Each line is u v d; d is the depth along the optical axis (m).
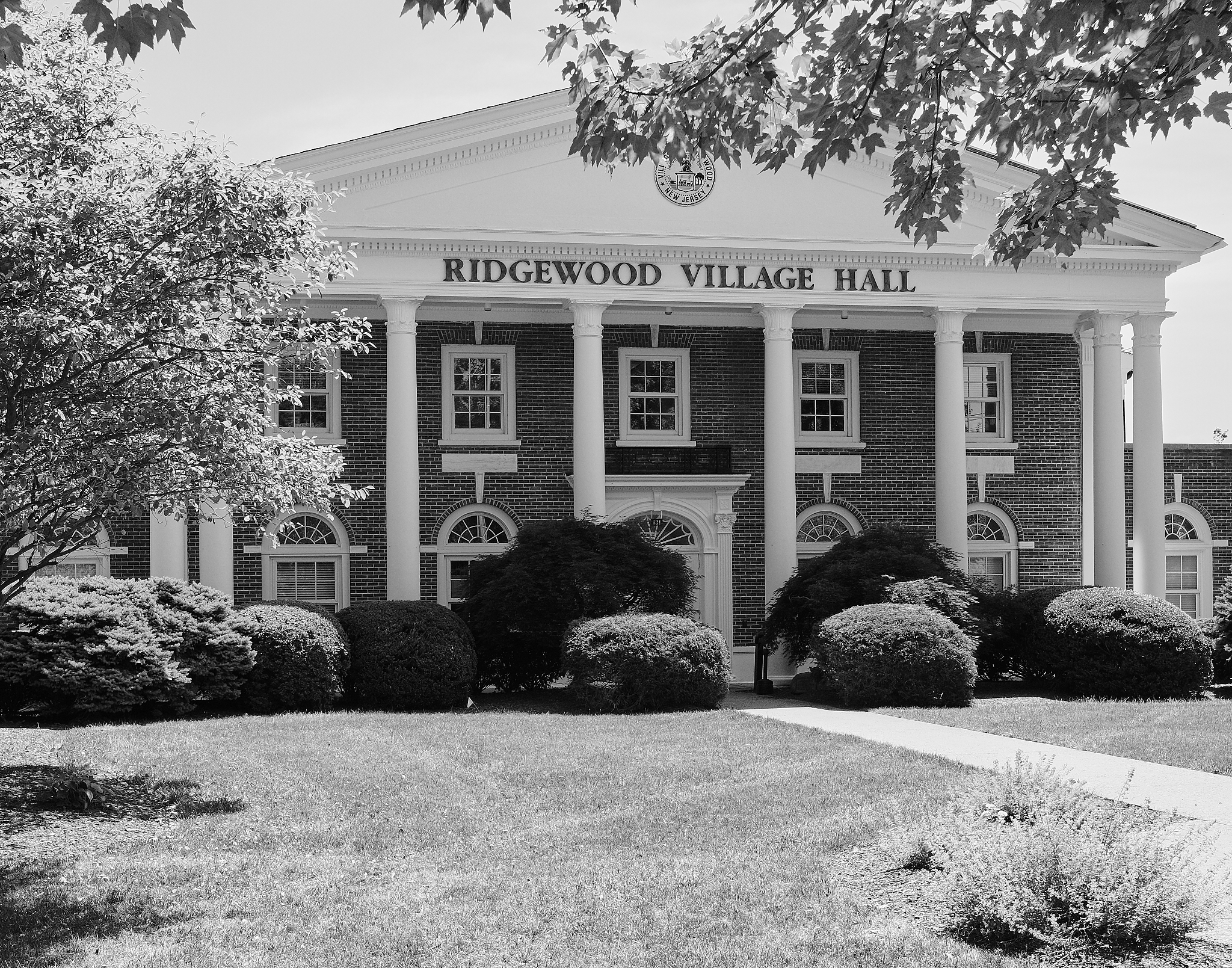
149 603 21.45
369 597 29.61
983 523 32.31
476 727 19.73
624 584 25.09
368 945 9.27
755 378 31.56
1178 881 9.09
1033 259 29.77
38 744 17.08
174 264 12.71
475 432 30.50
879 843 11.54
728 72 11.00
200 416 12.54
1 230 11.84
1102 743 17.45
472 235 27.53
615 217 28.45
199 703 22.69
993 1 9.59
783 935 9.32
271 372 27.98
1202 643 24.94
